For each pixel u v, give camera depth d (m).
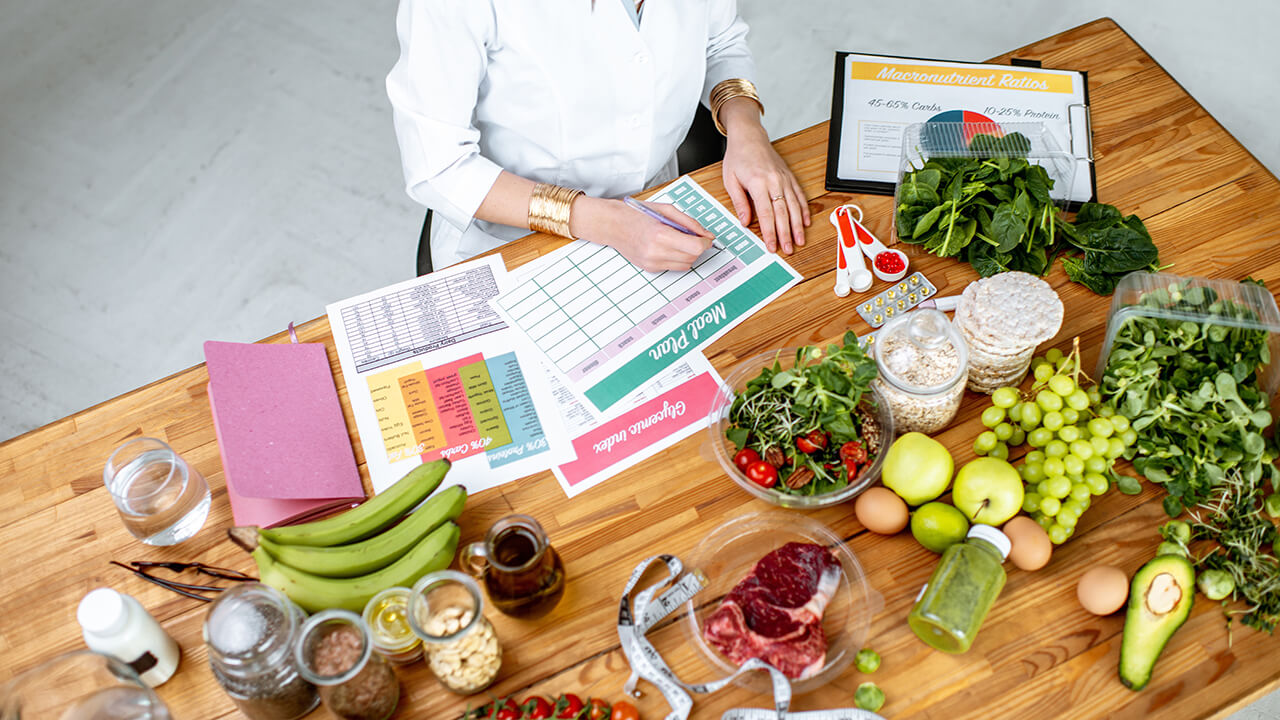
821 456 1.10
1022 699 0.98
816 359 1.13
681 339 1.26
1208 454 1.08
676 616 1.04
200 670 1.04
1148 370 1.09
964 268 1.30
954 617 0.97
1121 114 1.45
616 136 1.50
